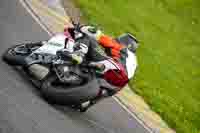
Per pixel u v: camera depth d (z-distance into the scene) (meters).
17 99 33.25
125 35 36.47
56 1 68.62
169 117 51.22
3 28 49.81
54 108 35.19
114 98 47.38
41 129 31.03
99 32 34.62
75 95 34.28
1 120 29.61
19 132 29.27
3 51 42.31
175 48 87.25
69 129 33.47
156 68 68.88
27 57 36.28
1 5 56.78
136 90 53.69
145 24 89.38
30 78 36.47
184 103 60.09
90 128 36.44
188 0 114.12
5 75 35.81
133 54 35.84
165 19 99.38
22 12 57.84
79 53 34.47
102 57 34.41
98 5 81.50
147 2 102.19
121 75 34.22
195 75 78.06
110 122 40.97
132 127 43.31
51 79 35.22
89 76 34.84
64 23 62.88
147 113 49.44
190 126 53.53
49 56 35.66
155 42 83.44
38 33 53.81
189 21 106.44
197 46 95.19
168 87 63.12
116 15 83.00
